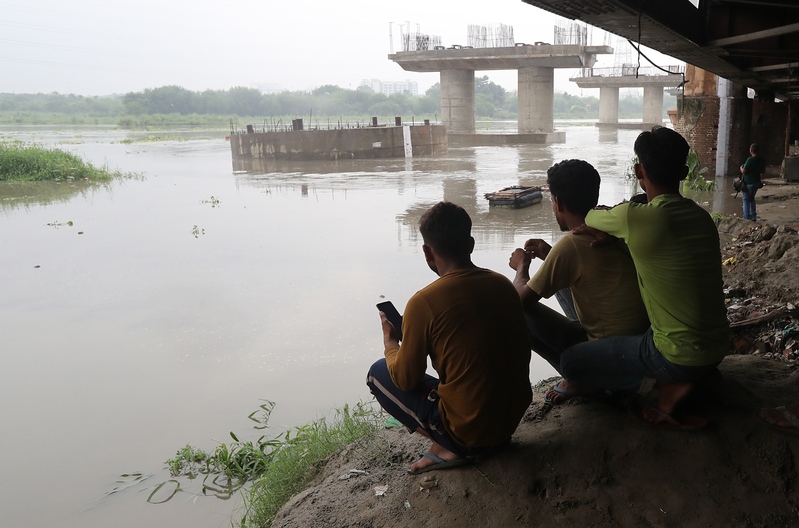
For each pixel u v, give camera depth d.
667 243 2.75
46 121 132.75
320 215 17.89
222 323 8.78
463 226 2.95
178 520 4.68
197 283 10.88
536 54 50.22
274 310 9.25
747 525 2.70
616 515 2.81
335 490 3.69
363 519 3.14
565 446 3.21
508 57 51.12
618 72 75.69
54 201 21.94
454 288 2.84
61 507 4.87
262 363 7.35
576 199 3.17
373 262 12.01
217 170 33.66
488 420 2.92
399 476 3.61
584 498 2.91
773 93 21.69
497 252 12.46
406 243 13.70
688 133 21.66
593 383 3.34
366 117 140.00
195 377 7.05
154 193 23.95
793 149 21.62
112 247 14.00
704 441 3.08
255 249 13.45
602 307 3.20
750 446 3.04
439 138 41.56
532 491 2.99
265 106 152.88
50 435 5.94
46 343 8.24
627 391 3.50
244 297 9.95
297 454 4.74
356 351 7.61
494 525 2.85
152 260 12.66
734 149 21.27
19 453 5.64
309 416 6.07
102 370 7.36
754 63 12.75
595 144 48.75
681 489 2.89
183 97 148.00
